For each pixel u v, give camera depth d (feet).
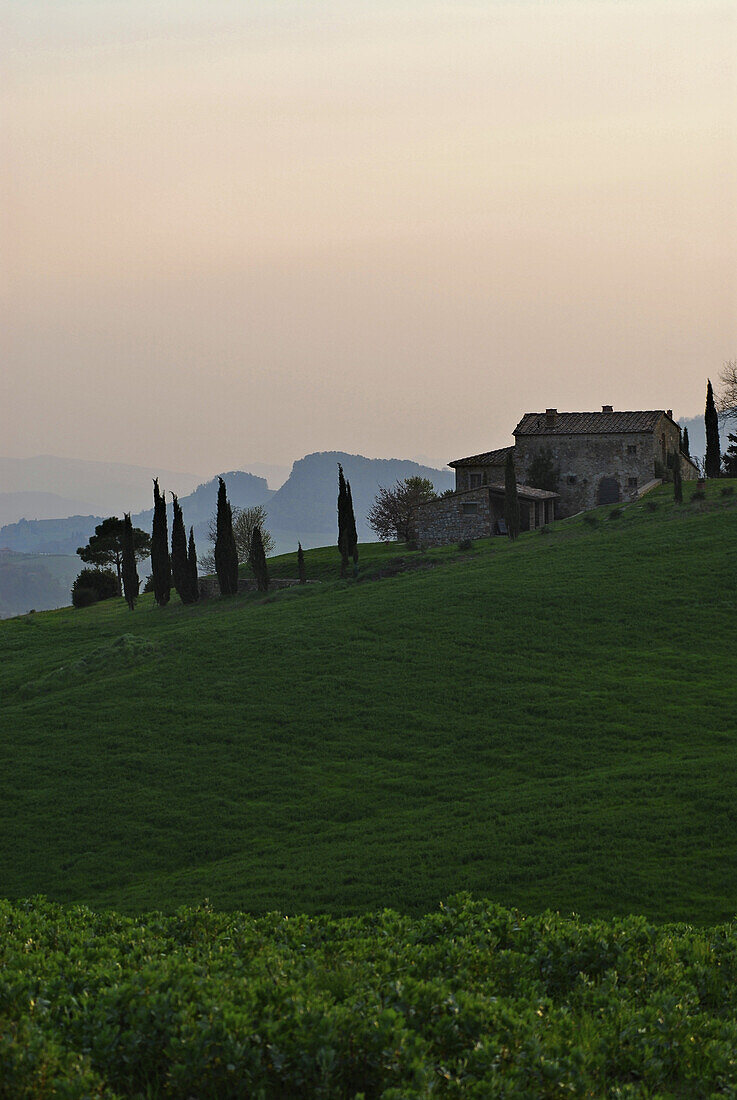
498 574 451.94
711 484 607.78
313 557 643.45
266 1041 82.64
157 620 534.37
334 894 193.36
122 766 297.74
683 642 343.26
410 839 222.89
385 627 395.96
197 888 209.15
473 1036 89.56
